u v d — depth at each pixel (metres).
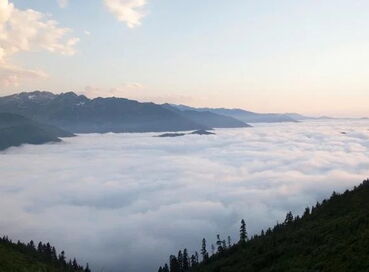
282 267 86.81
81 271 185.75
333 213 128.00
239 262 121.12
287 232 130.38
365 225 86.31
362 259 67.00
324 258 76.56
